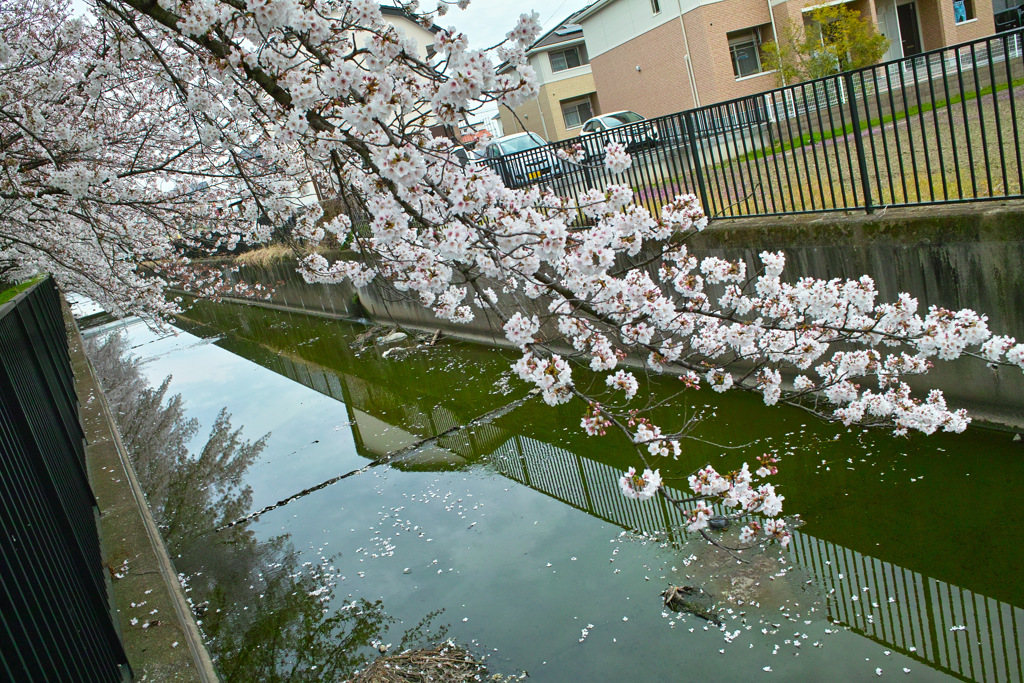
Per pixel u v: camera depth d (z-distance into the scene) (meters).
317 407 12.50
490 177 3.77
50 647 2.59
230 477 9.86
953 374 6.30
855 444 6.62
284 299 23.73
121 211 8.69
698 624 4.86
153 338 23.34
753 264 7.54
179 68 4.91
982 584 4.73
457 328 14.31
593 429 3.46
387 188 3.24
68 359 10.71
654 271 8.52
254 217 6.12
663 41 23.94
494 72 3.12
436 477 8.40
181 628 3.88
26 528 2.93
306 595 6.41
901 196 7.68
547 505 7.05
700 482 3.51
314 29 2.96
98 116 7.05
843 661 4.29
